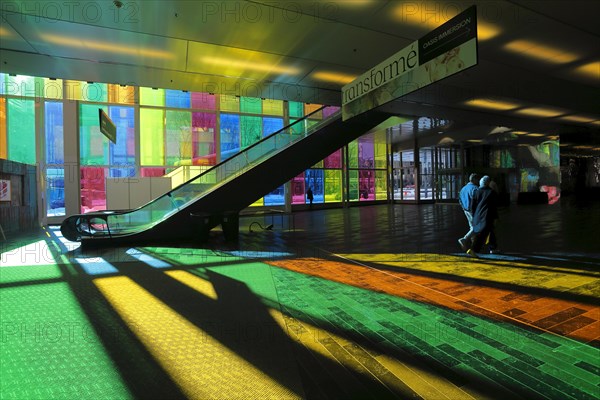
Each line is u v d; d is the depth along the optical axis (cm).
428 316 346
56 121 1489
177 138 1703
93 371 248
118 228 909
